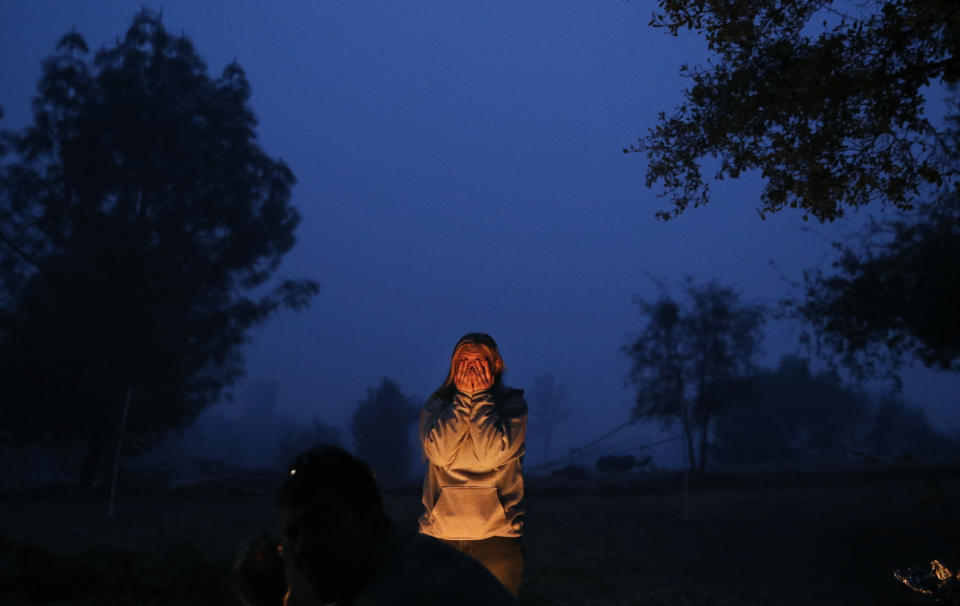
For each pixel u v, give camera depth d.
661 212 6.84
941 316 16.28
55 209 27.92
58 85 29.08
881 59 5.83
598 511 20.08
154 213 28.98
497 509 4.45
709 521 17.31
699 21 6.40
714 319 32.69
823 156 6.06
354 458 1.54
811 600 8.83
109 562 7.74
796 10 6.16
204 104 31.06
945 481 24.25
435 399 4.82
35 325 26.92
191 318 29.42
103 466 27.25
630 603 8.69
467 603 1.42
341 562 1.47
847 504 19.81
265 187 31.39
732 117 6.34
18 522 15.57
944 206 13.26
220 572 7.78
